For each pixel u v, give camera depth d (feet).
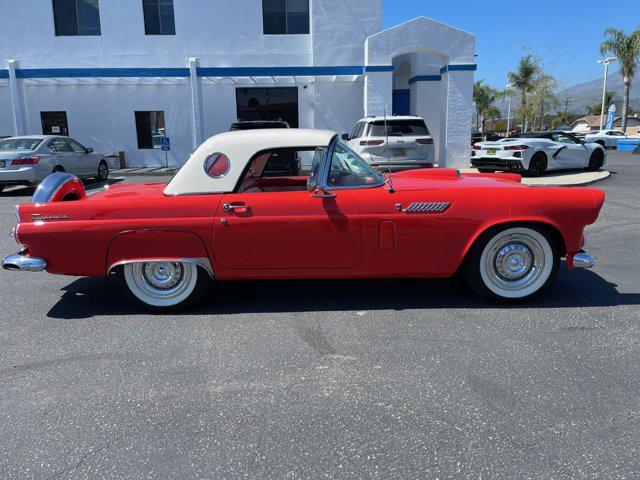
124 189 15.65
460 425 8.75
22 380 10.62
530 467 7.67
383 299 15.03
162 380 10.53
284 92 62.23
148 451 8.26
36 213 13.67
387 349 11.71
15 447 8.42
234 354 11.65
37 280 17.90
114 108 62.13
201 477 7.63
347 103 62.39
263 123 37.78
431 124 68.64
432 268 13.87
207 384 10.33
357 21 60.23
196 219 13.50
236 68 54.70
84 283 17.44
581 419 8.84
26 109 56.44
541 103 135.03
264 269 13.84
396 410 9.24
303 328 13.04
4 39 60.34
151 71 54.75
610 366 10.67
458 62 54.70
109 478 7.66
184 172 13.79
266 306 14.70
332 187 13.65
